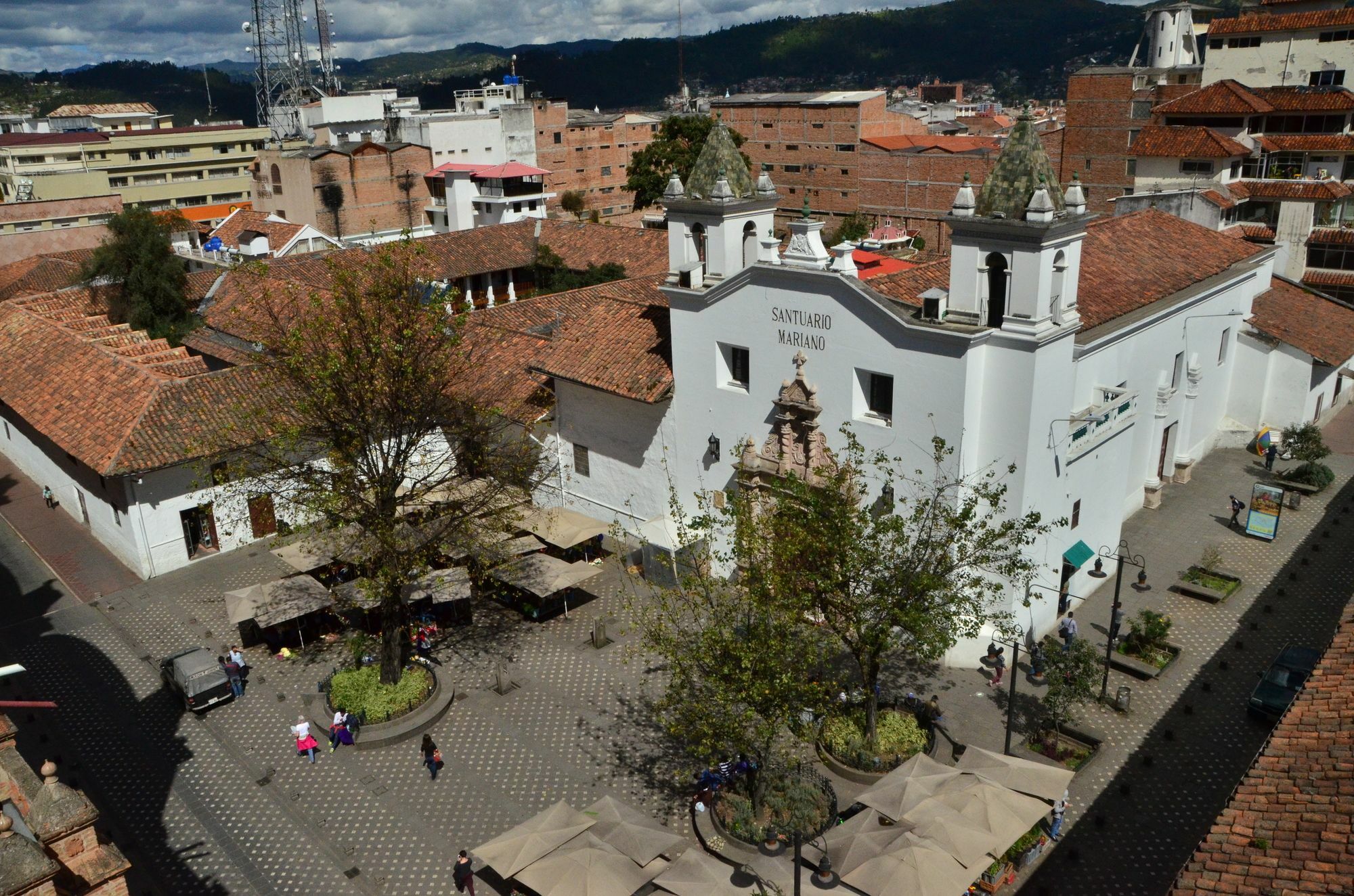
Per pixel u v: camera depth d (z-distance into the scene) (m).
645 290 49.34
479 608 35.88
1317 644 30.69
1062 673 26.22
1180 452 41.66
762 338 31.89
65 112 152.38
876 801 22.06
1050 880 22.41
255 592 33.12
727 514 26.72
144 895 23.45
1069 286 27.69
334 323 29.20
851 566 23.50
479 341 43.41
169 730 29.70
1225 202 52.34
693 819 24.94
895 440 29.47
